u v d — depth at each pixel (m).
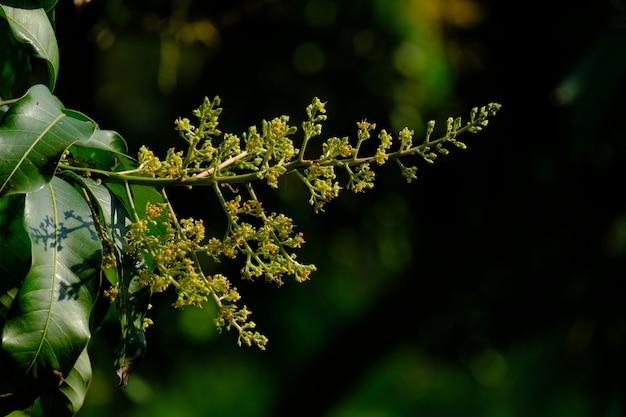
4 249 2.66
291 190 8.05
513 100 8.18
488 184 8.48
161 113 7.80
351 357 9.43
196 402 13.35
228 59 7.69
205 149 2.48
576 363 7.70
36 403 2.63
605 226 8.05
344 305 12.21
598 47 5.98
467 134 8.27
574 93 6.00
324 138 7.84
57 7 3.82
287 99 7.83
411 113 8.07
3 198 2.45
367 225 8.84
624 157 7.68
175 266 2.49
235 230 2.46
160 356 7.51
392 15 7.95
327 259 10.08
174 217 2.47
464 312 9.05
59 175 2.50
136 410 9.20
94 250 2.39
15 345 2.27
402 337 9.38
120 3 4.74
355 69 7.92
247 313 2.48
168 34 6.46
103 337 5.87
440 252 8.88
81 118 2.52
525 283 8.41
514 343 8.71
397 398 16.62
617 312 7.72
